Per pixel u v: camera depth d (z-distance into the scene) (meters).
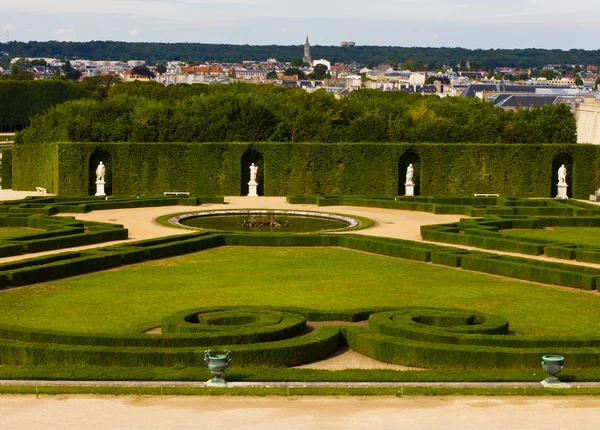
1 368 42.72
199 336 47.00
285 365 45.69
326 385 41.56
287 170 123.62
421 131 135.25
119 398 39.59
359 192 123.94
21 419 37.00
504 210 104.56
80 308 57.69
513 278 69.56
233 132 130.25
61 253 71.38
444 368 45.31
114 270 70.19
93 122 133.50
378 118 136.25
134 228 90.56
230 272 70.12
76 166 122.12
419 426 36.53
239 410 38.19
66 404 38.78
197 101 145.38
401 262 75.81
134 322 54.53
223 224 96.81
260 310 53.53
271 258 76.81
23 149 132.75
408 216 103.19
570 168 128.62
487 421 37.09
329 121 137.12
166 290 63.22
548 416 37.75
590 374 42.91
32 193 126.50
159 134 128.88
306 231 92.88
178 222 96.69
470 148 124.38
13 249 74.69
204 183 123.19
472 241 82.94
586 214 104.25
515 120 150.38
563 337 47.31
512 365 44.78
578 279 66.12
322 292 63.41
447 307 59.22
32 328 47.78
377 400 39.69
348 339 49.09
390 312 52.50
